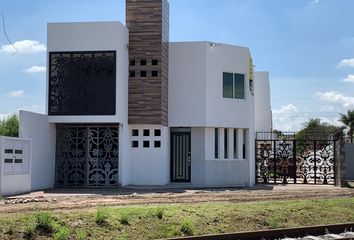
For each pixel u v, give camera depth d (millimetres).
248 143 29547
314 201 17984
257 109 42000
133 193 22438
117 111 25109
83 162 25766
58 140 26031
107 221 12523
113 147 25734
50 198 19500
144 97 26625
